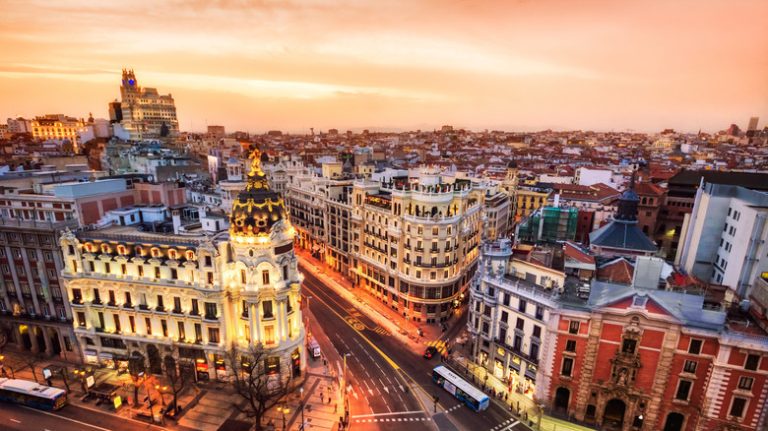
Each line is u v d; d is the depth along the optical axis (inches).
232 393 3400.6
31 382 3299.7
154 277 3378.4
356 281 5757.9
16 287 3767.2
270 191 3334.2
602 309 2908.5
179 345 3435.0
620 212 3954.2
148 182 5216.5
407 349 4173.2
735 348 2625.5
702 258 3986.2
